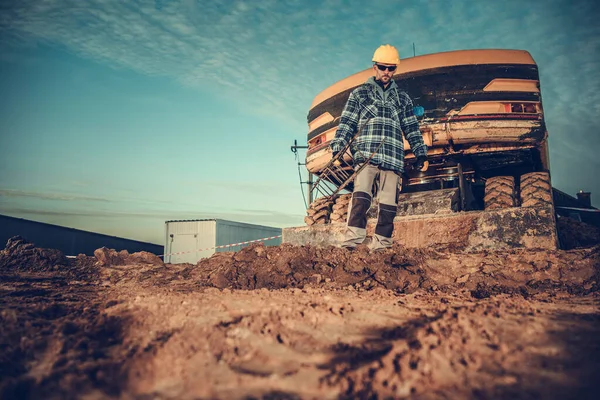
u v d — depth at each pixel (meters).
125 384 1.59
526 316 2.10
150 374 1.67
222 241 16.42
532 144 4.96
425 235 4.95
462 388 1.38
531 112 4.89
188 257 16.12
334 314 2.37
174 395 1.47
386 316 2.37
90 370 1.68
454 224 4.79
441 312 2.42
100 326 2.35
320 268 4.25
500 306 2.32
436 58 5.20
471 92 4.98
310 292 3.35
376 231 4.26
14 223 16.08
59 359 1.82
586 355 1.58
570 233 6.16
